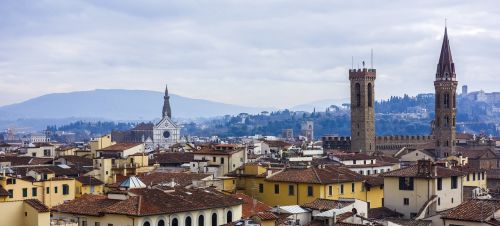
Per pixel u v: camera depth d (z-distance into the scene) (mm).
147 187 142250
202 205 132375
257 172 176500
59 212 132625
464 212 116625
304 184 162000
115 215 124312
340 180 164250
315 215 125250
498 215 115312
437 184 152000
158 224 124438
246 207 149750
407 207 153500
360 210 135125
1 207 122375
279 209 129250
